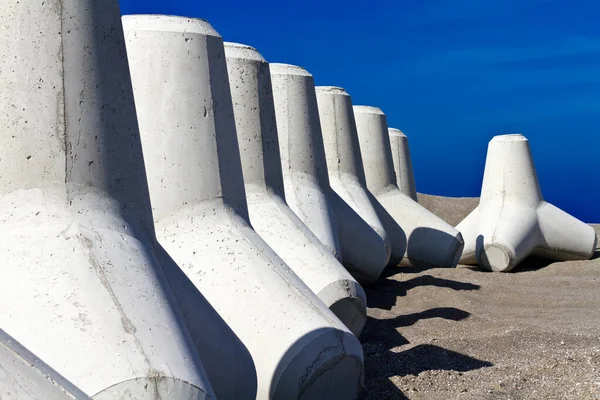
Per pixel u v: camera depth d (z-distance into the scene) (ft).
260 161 16.43
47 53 9.20
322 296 14.67
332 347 11.39
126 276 8.67
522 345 16.19
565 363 13.73
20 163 9.07
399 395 12.74
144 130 12.92
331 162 24.11
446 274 25.17
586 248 29.01
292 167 20.07
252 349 11.30
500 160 29.53
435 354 15.28
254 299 11.68
